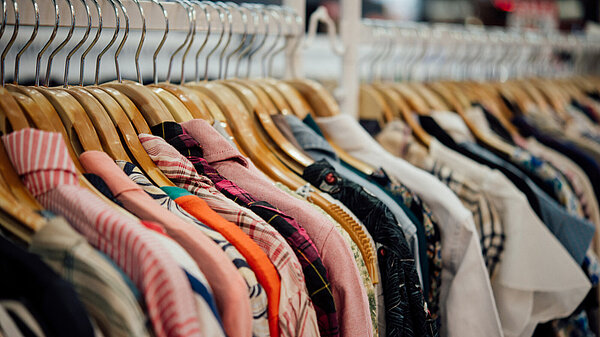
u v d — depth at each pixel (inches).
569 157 49.9
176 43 60.9
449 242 36.2
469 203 40.2
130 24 30.6
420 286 31.9
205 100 32.9
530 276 38.4
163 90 31.3
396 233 31.1
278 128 35.2
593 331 50.0
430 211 36.3
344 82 46.3
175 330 18.8
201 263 22.1
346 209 30.7
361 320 27.6
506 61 63.2
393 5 85.9
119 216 20.0
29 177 21.8
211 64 63.4
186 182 26.7
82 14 28.9
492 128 49.9
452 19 87.3
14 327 17.4
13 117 23.3
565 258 38.5
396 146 43.7
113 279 18.2
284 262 24.7
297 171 33.5
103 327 18.4
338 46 45.8
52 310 17.1
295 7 42.5
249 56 39.1
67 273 18.5
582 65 76.5
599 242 49.1
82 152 26.2
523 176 43.4
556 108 62.4
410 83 50.6
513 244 38.7
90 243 20.1
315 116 40.1
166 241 20.9
